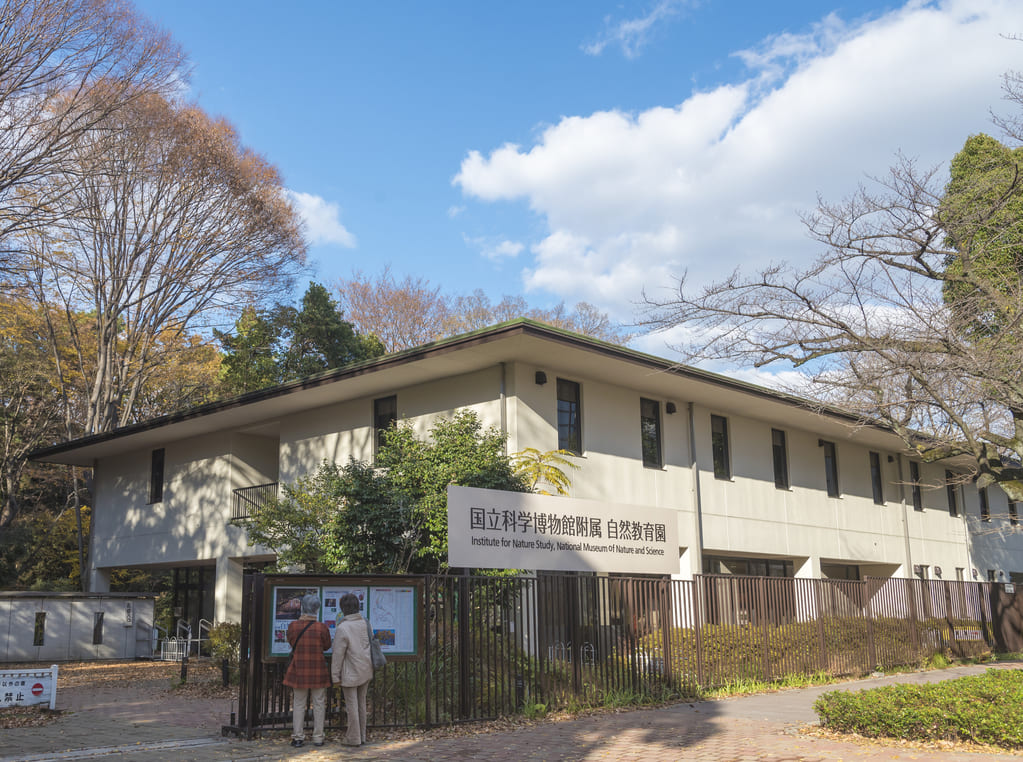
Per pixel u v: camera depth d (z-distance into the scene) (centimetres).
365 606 1095
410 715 1120
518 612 1262
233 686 1711
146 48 2264
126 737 1051
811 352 1480
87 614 2639
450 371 1961
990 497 3684
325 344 3912
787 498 2595
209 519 2620
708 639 1512
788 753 929
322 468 1827
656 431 2236
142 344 3538
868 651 1872
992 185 1424
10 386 3409
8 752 939
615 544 1483
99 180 2712
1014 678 1141
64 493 3838
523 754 935
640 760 899
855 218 1410
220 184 3102
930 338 1353
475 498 1280
